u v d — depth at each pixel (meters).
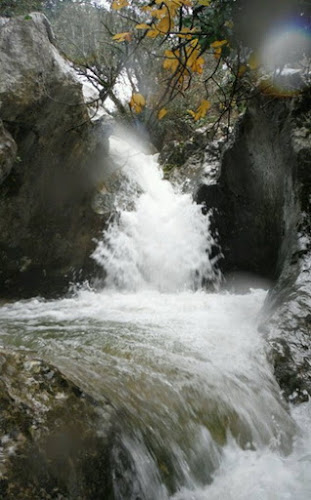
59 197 8.09
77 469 2.55
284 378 4.53
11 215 7.44
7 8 9.72
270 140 7.14
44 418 2.66
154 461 3.00
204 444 3.44
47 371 2.93
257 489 3.24
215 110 12.09
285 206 6.85
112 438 2.79
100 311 6.62
